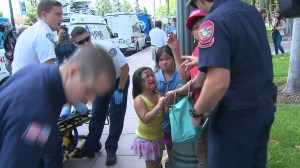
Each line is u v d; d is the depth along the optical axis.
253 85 1.98
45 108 1.54
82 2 20.64
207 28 1.90
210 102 1.90
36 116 1.50
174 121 2.60
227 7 1.99
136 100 3.34
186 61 2.65
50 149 1.64
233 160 2.06
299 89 6.78
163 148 3.54
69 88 1.59
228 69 1.87
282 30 13.35
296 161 3.78
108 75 1.58
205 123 2.12
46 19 3.56
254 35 1.98
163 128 3.49
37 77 1.59
